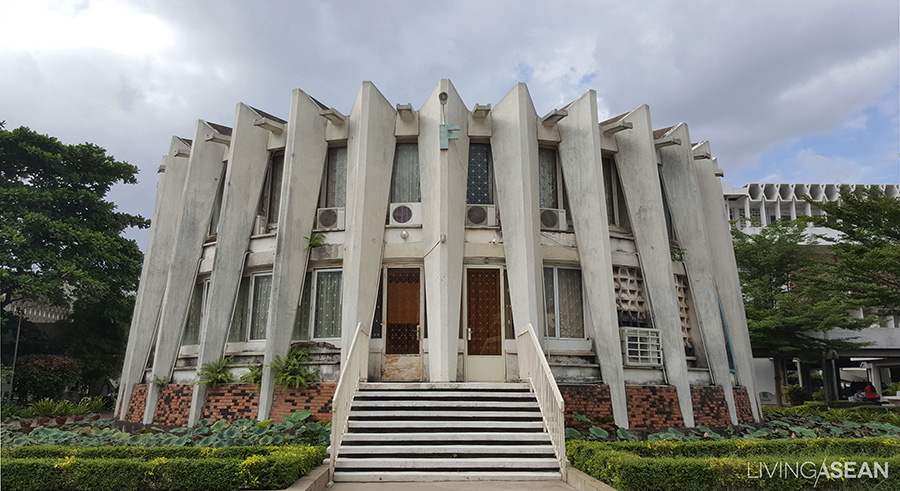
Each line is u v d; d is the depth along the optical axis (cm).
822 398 3506
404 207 1458
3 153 2447
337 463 948
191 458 863
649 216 1505
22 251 2311
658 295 1457
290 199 1425
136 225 2839
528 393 1166
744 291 2945
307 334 1427
